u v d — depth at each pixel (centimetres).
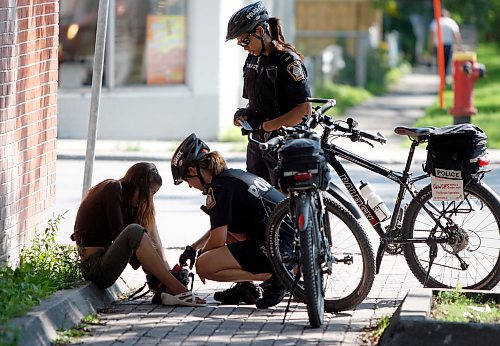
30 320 1294
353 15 7006
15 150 1587
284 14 5078
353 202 1542
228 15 3709
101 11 1770
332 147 1590
